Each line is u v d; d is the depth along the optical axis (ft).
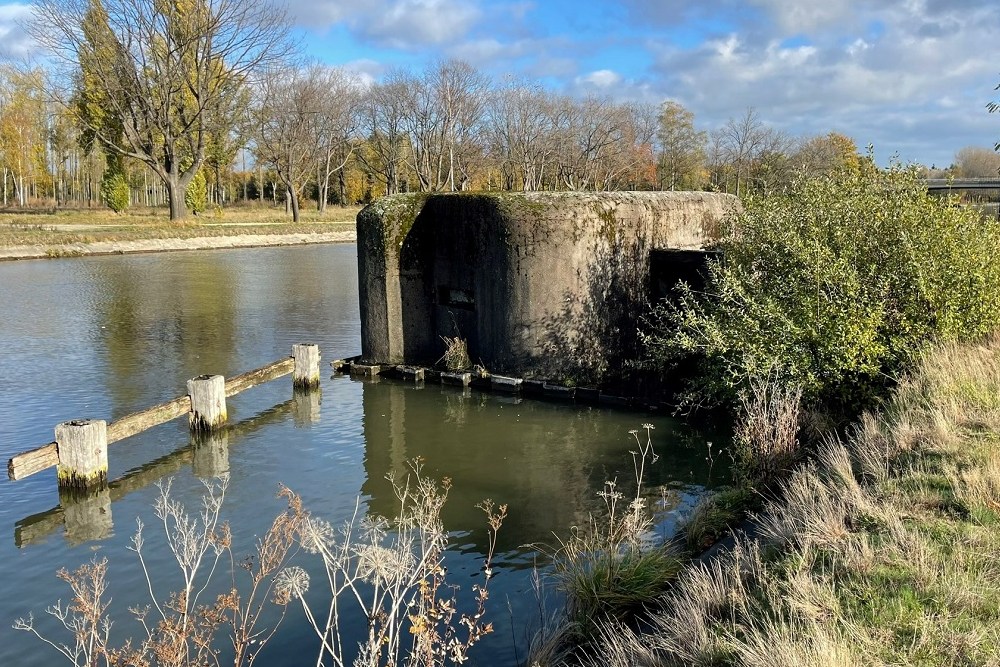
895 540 16.14
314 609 20.15
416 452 32.65
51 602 20.98
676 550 21.21
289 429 35.76
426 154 208.44
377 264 45.47
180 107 144.15
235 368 46.60
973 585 14.07
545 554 23.29
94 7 128.98
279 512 26.40
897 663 12.16
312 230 158.92
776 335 31.53
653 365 39.88
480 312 43.09
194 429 34.78
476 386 42.45
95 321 62.54
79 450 27.53
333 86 210.79
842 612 13.96
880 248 33.04
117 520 26.00
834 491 19.74
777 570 16.35
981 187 84.58
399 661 17.75
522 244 40.45
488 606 20.21
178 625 15.80
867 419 26.17
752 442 26.20
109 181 180.45
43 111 206.80
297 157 196.65
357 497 27.89
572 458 31.76
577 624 17.60
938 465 20.08
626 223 41.96
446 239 44.29
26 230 123.34
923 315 32.04
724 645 13.56
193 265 106.01
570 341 41.04
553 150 191.83
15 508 26.86
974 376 26.55
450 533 24.84
